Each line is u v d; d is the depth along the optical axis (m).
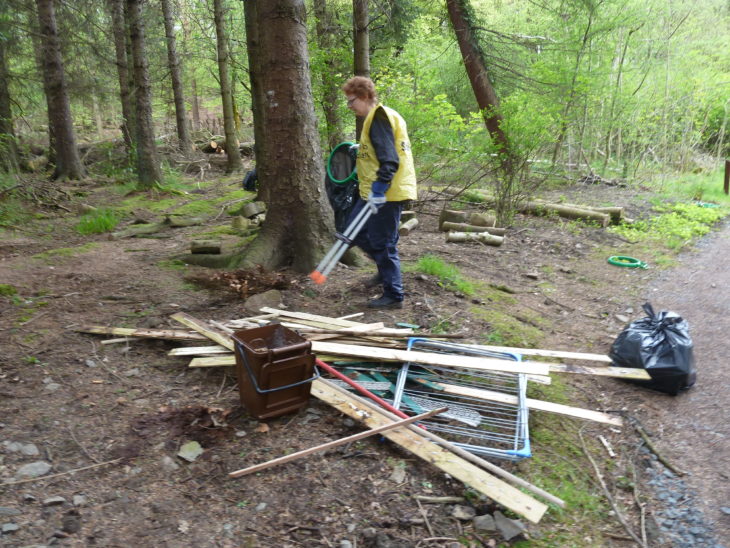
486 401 3.44
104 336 3.87
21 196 10.66
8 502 2.33
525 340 4.41
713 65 16.86
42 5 13.53
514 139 8.43
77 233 8.32
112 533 2.25
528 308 5.32
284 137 5.41
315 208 5.53
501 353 3.81
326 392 3.20
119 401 3.14
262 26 5.32
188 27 24.30
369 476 2.69
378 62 11.29
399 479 2.69
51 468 2.57
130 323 4.12
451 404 3.36
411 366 3.67
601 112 14.36
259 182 9.91
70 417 2.96
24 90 17.09
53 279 5.12
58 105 14.14
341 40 11.75
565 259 7.24
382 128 3.98
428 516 2.50
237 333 3.08
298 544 2.29
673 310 5.58
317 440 2.91
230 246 6.41
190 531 2.30
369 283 5.07
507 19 17.66
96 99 18.80
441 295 5.04
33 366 3.41
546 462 3.02
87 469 2.59
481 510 2.58
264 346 3.20
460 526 2.47
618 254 7.63
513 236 8.18
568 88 11.52
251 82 9.62
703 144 17.45
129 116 16.81
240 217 8.09
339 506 2.50
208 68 24.05
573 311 5.45
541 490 2.60
